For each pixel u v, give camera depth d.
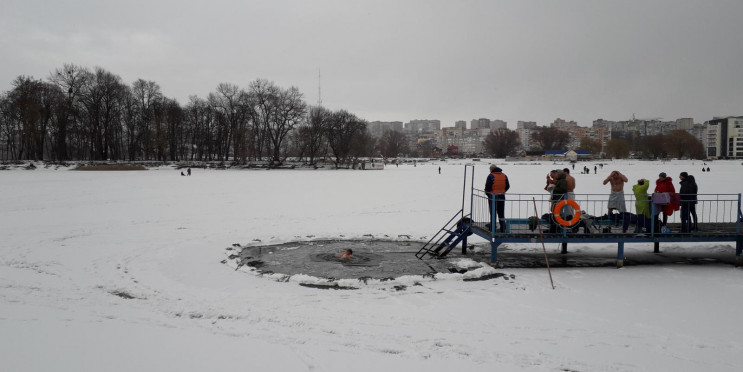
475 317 9.45
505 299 10.64
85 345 7.98
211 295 10.80
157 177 58.34
